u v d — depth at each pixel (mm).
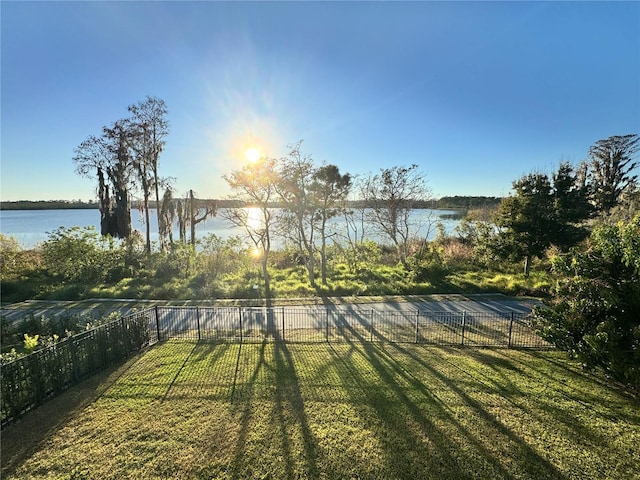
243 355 8938
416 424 5988
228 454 5246
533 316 9352
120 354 8688
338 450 5332
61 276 17562
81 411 6336
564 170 17484
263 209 16219
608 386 7441
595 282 7539
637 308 6816
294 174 16047
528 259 17688
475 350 9438
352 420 6090
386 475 4848
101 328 8164
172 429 5820
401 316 12383
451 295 15180
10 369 6051
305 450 5332
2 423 5906
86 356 7699
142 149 21266
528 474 4898
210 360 8625
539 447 5449
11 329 10383
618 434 5820
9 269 18422
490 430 5852
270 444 5465
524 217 16969
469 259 21578
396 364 8398
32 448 5340
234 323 11602
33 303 14242
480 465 5051
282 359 8680
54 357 6918
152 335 10484
